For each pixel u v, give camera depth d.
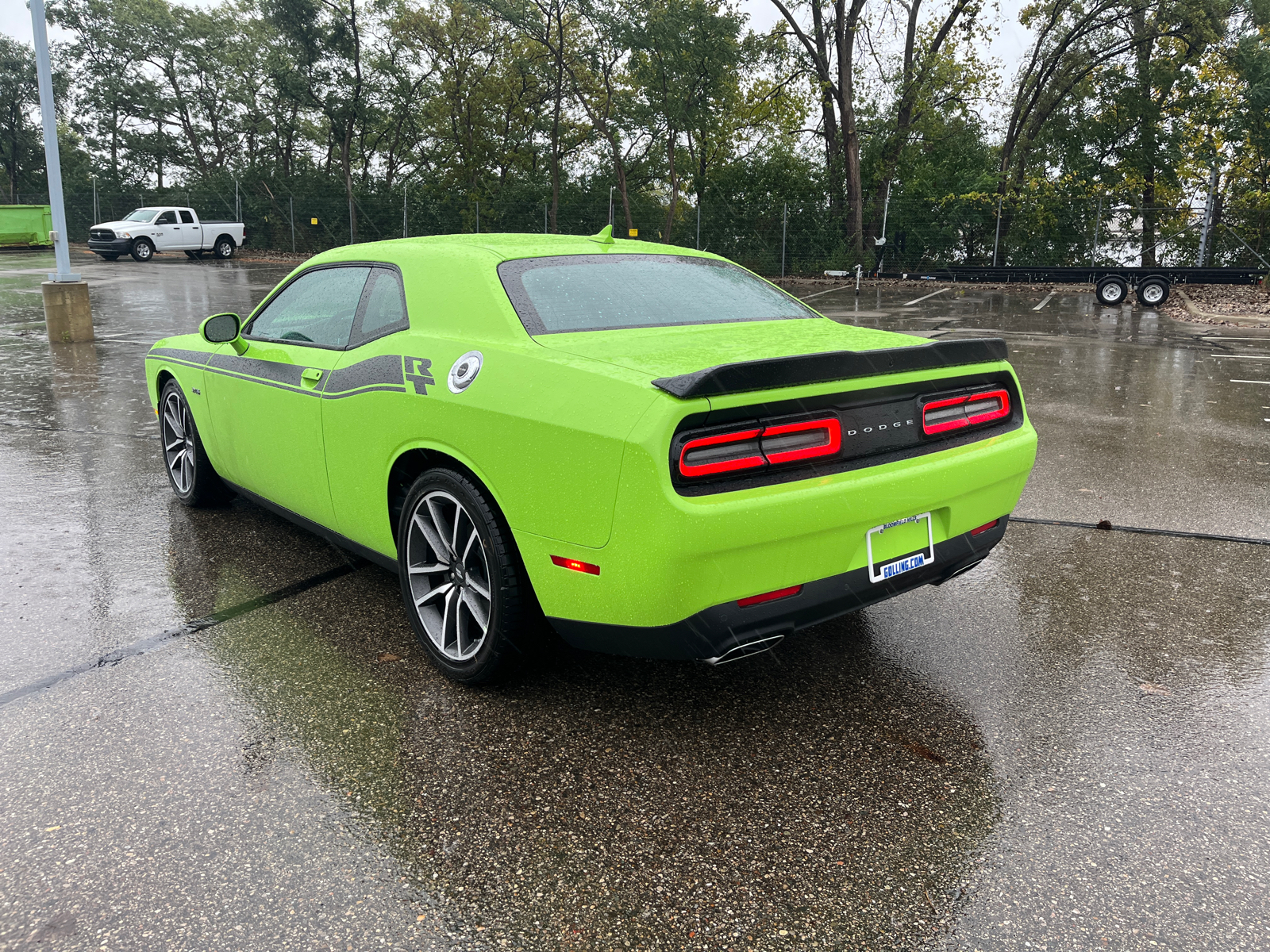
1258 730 2.85
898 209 32.88
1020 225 31.66
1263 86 29.02
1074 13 31.52
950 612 3.80
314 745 2.73
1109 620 3.71
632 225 38.19
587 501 2.49
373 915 2.02
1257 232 30.11
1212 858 2.23
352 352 3.48
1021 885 2.13
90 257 34.06
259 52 42.41
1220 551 4.54
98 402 8.37
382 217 39.81
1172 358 11.81
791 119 36.03
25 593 3.91
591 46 33.81
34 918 1.99
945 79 33.03
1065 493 5.57
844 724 2.89
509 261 3.28
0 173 49.59
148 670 3.21
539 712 2.95
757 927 2.00
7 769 2.58
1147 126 31.25
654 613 2.47
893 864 2.21
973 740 2.79
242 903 2.05
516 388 2.71
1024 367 11.02
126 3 44.62
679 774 2.60
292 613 3.73
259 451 4.13
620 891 2.11
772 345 2.94
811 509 2.50
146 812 2.38
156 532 4.77
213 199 40.94
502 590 2.83
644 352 2.76
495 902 2.07
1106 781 2.57
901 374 2.79
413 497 3.13
